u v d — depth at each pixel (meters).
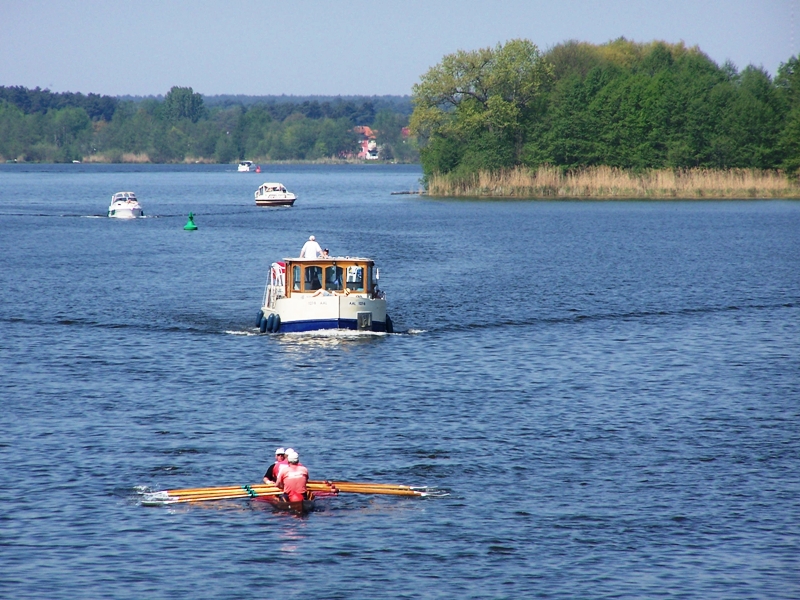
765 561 79.81
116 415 118.06
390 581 76.31
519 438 110.06
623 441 109.06
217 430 112.44
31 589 74.38
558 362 149.62
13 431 110.75
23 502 89.88
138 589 74.69
